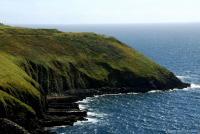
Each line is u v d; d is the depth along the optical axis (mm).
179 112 118125
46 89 137625
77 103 128125
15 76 110125
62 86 142375
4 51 139625
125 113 116125
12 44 149500
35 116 97812
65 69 148500
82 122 104188
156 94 145750
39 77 139250
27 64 138375
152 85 154625
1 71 109688
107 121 106375
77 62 155875
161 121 107812
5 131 85062
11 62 125875
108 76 154750
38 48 154875
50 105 117875
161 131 98562
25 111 96125
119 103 129750
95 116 111438
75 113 109125
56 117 104812
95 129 98500
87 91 143375
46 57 149500
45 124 99125
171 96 142125
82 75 150125
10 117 92312
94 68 156375
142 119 109625
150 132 97688
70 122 101438
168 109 121875
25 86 106500
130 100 134750
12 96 98312
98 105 126312
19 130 86312
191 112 118062
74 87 145500
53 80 141250
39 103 105375
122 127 101375
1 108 91062
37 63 142000
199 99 136500
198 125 104188
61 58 153750
